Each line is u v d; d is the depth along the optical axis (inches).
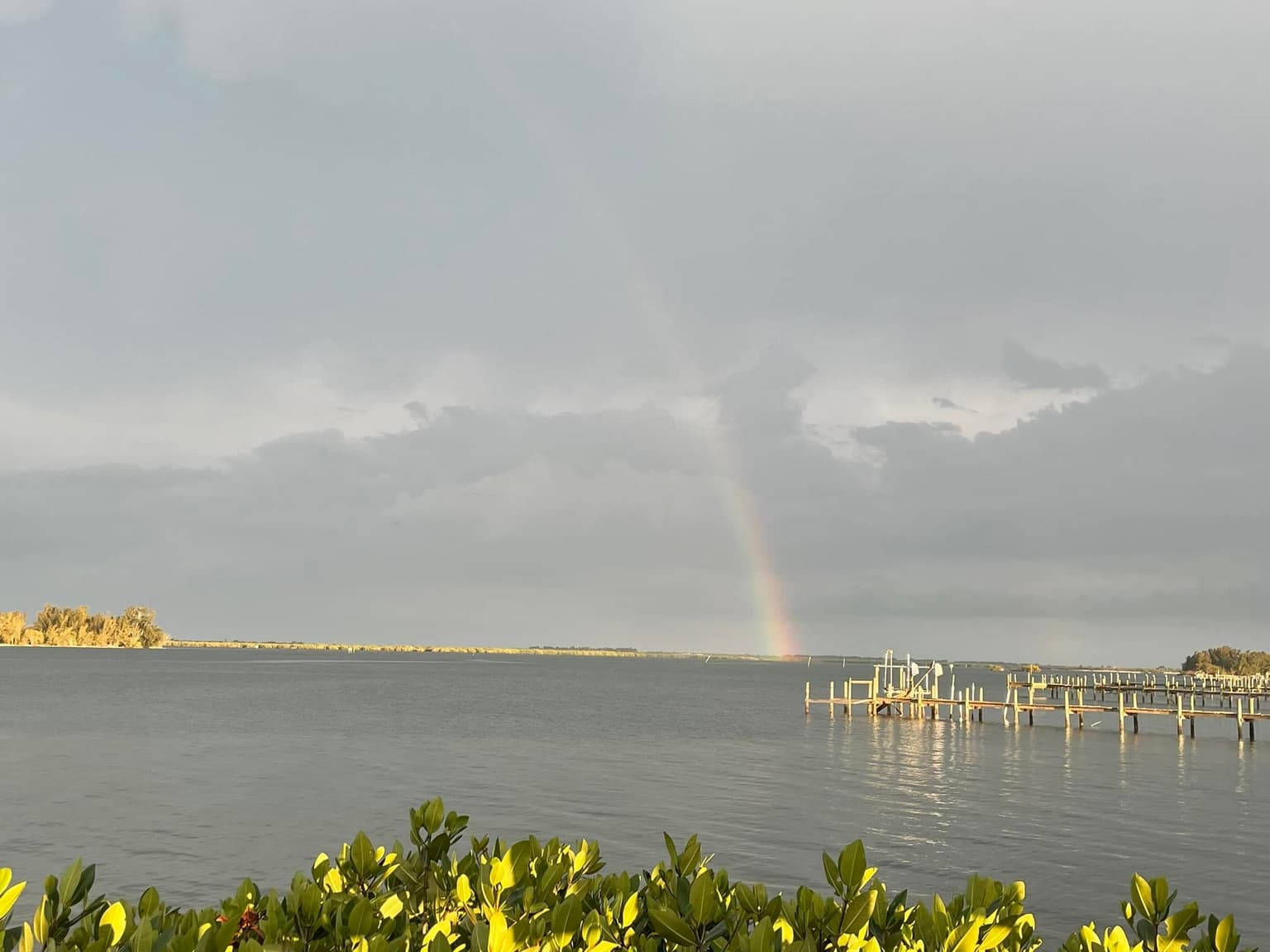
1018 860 975.0
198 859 932.0
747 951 145.5
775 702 4259.4
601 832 1086.4
